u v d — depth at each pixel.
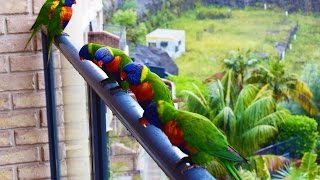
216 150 0.95
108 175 1.38
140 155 1.15
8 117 2.18
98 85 1.32
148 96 1.16
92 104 1.43
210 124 0.96
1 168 2.21
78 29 2.27
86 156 1.68
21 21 2.12
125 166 1.24
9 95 2.16
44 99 2.19
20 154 2.21
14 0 2.09
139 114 1.11
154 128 1.04
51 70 2.01
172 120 0.98
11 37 2.12
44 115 2.20
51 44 1.88
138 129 1.07
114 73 1.28
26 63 2.15
